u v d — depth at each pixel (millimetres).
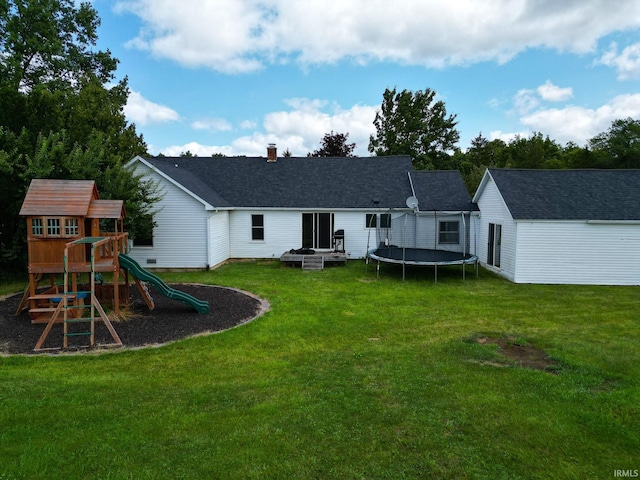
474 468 4227
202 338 8750
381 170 24328
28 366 7160
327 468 4188
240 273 17656
